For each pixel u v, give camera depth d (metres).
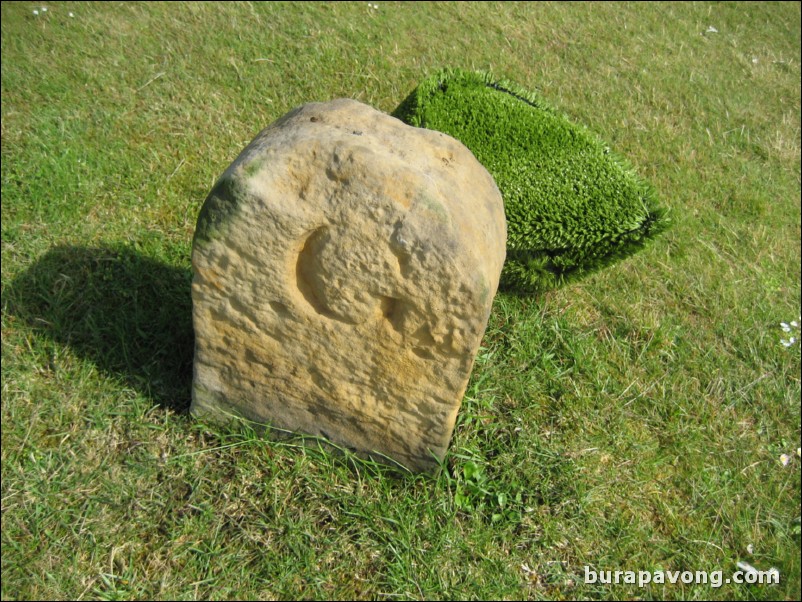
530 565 2.70
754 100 5.91
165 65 5.05
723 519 2.95
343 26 5.71
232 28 5.51
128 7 5.66
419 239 2.22
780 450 3.31
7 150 4.17
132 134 4.42
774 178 5.12
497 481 2.89
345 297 2.38
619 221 3.42
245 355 2.62
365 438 2.76
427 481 2.83
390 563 2.58
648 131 5.20
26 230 3.69
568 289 3.87
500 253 2.45
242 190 2.23
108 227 3.77
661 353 3.61
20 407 2.90
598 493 2.93
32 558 2.47
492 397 3.18
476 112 3.83
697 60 6.25
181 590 2.46
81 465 2.74
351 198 2.22
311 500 2.72
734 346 3.75
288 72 5.15
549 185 3.49
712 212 4.63
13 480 2.67
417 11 6.14
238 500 2.70
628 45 6.23
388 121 2.52
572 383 3.33
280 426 2.82
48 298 3.29
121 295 3.38
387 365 2.53
